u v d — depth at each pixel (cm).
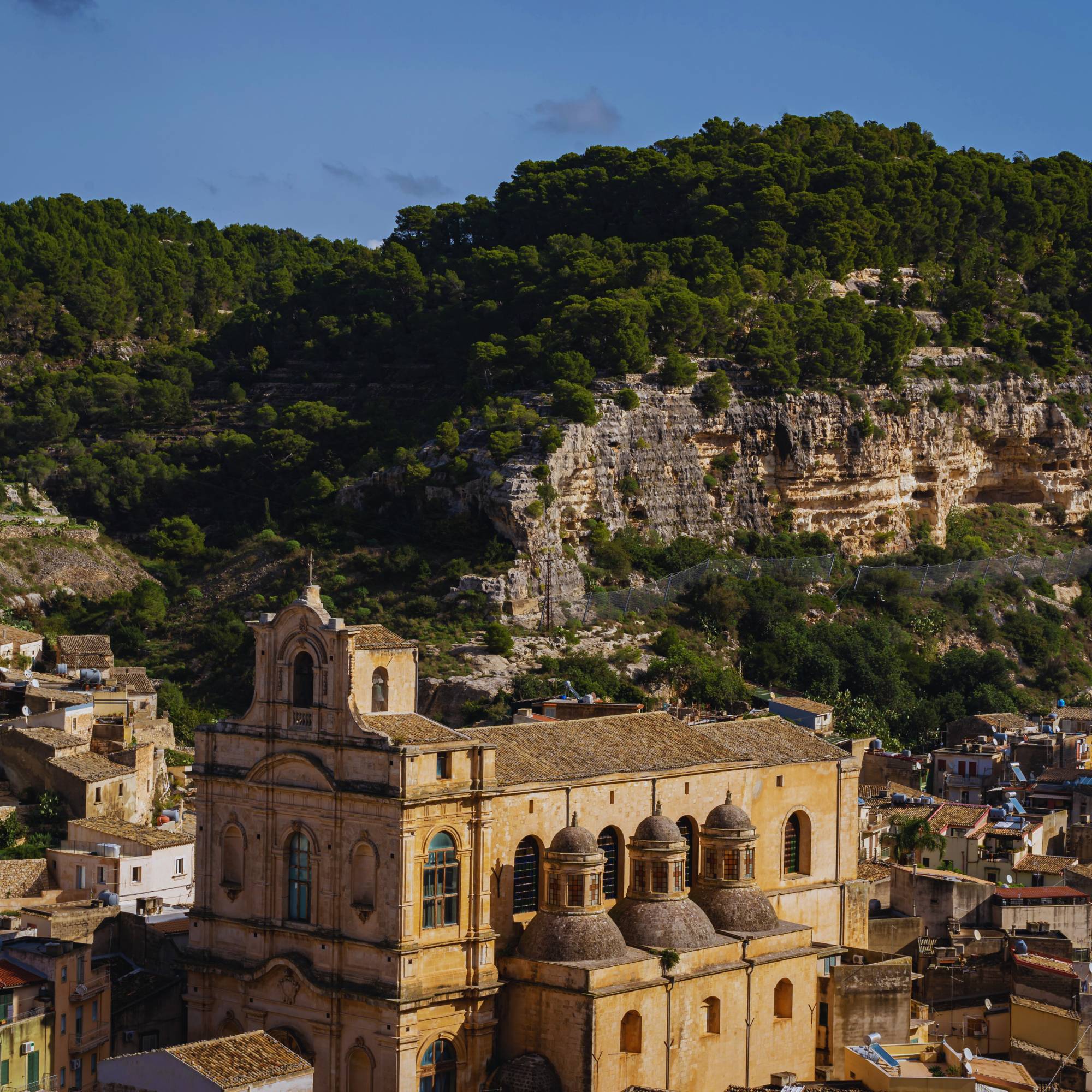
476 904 11369
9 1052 10719
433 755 11181
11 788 16738
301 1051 11462
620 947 11481
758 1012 12075
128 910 14100
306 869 11644
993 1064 11875
